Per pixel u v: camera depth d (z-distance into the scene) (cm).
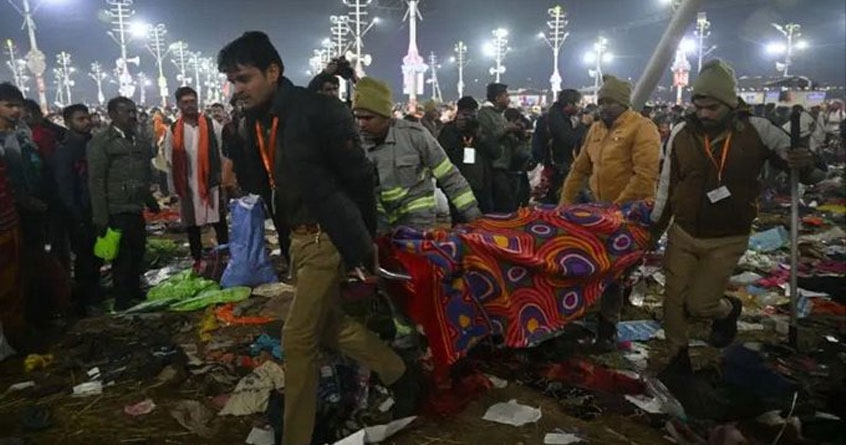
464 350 399
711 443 347
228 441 375
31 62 2917
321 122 310
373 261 328
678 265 411
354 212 314
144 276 727
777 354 466
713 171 390
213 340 523
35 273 562
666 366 439
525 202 880
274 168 323
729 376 416
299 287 332
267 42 315
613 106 494
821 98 3012
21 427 392
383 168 434
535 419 388
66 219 628
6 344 496
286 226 347
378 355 365
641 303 599
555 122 835
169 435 382
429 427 382
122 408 415
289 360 335
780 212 1084
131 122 600
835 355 467
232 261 662
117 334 541
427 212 450
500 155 729
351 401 402
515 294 418
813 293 620
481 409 402
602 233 440
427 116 1216
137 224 612
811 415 373
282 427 363
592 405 400
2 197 511
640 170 477
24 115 661
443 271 388
